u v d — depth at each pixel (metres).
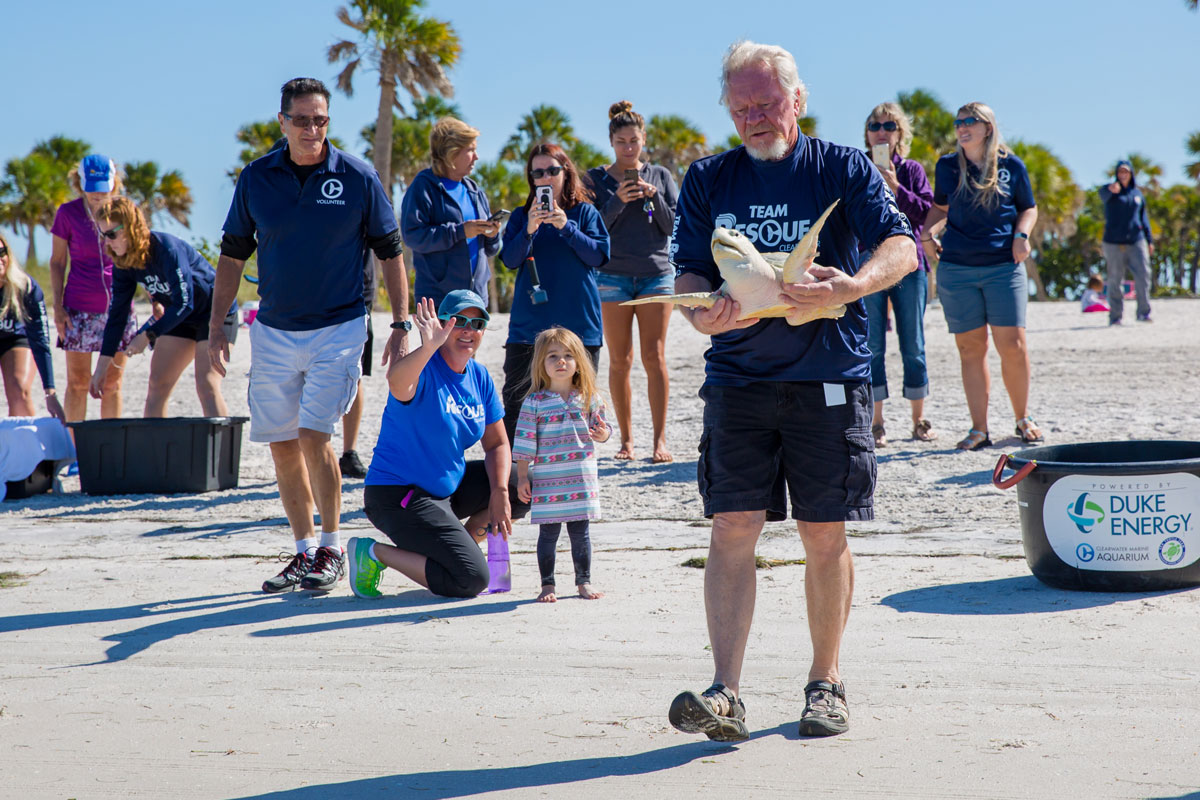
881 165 8.51
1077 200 53.66
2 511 7.98
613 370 8.83
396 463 5.41
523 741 3.49
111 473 8.52
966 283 8.41
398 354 5.69
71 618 5.06
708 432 3.65
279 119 5.61
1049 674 3.92
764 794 3.03
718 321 3.43
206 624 4.93
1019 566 5.52
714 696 3.37
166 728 3.65
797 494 3.58
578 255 7.39
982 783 3.05
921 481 7.66
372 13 36.28
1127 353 14.51
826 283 3.35
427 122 44.84
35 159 48.69
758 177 3.69
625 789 3.10
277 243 5.60
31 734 3.61
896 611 4.79
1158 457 5.30
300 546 5.69
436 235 7.02
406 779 3.21
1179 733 3.35
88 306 9.54
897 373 13.98
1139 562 4.85
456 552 5.28
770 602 5.00
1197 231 73.50
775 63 3.57
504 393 7.41
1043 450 5.28
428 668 4.23
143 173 51.44
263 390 5.68
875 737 3.42
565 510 5.28
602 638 4.55
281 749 3.45
